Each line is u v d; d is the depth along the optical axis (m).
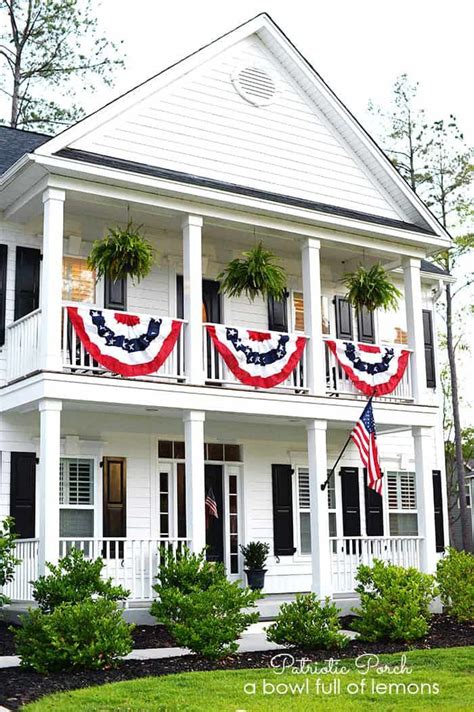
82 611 10.45
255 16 16.73
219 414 15.45
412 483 20.30
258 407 15.32
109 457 16.39
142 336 14.33
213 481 17.84
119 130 15.17
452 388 33.59
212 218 15.47
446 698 8.84
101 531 16.02
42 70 30.72
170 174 15.06
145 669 10.58
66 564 11.70
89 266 14.50
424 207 18.02
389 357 17.20
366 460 14.78
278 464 18.53
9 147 17.70
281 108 17.27
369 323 19.89
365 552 16.27
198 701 8.61
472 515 38.81
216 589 11.98
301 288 19.06
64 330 13.79
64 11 30.62
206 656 11.26
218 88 16.52
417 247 18.06
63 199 13.97
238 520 17.95
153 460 16.94
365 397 17.39
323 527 15.62
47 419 13.34
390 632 12.95
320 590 15.34
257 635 13.78
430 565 16.88
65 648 10.13
